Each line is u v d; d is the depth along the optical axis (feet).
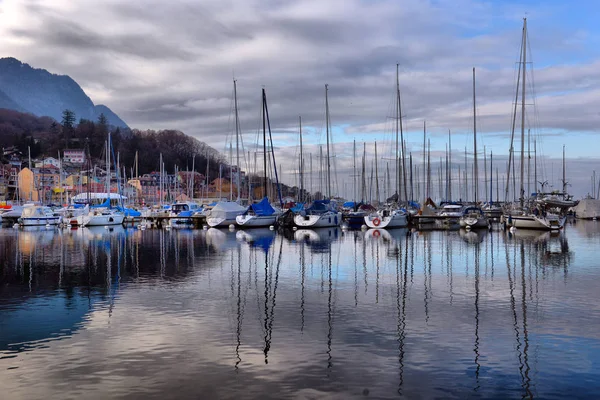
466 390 35.53
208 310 58.85
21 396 34.81
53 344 46.09
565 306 59.72
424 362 40.78
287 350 43.88
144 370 39.34
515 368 39.47
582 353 42.78
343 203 342.85
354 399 34.06
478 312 57.06
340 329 50.31
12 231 213.66
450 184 337.72
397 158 241.55
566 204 271.90
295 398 34.19
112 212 248.93
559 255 108.88
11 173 631.97
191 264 97.71
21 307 61.16
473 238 155.22
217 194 537.24
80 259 108.06
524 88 177.37
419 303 61.82
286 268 91.50
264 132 213.46
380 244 137.18
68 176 581.12
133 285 75.36
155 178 644.69
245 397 34.35
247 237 164.76
